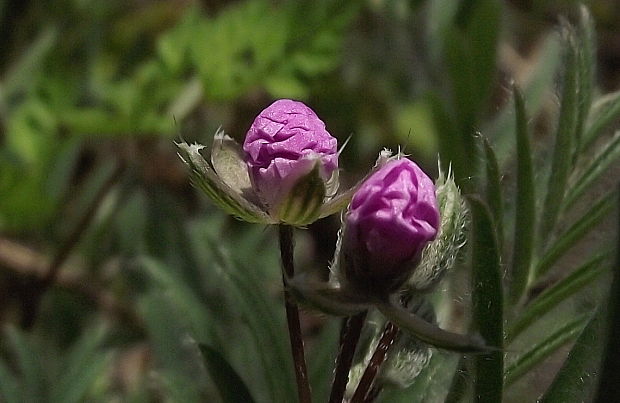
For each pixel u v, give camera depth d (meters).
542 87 0.28
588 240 0.23
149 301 0.27
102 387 0.30
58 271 0.32
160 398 0.28
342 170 0.23
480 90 0.27
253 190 0.21
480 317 0.20
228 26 0.32
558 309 0.22
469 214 0.21
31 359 0.27
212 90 0.32
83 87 0.35
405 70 0.36
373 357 0.21
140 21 0.39
